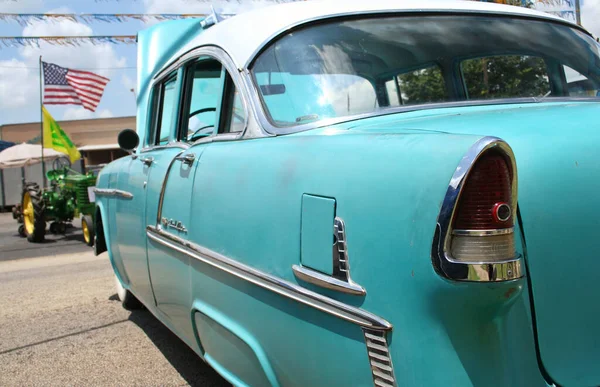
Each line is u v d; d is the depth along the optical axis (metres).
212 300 2.42
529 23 2.77
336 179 1.74
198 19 5.09
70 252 10.84
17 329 4.73
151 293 3.44
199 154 2.67
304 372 1.89
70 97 16.59
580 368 1.59
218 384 3.41
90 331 4.56
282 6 2.72
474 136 1.50
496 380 1.47
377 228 1.59
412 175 1.53
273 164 2.05
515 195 1.46
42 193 13.56
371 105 2.28
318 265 1.78
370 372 1.64
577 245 1.57
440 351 1.49
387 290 1.57
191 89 3.16
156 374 3.60
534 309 1.53
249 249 2.11
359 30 2.48
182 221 2.71
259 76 2.46
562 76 2.63
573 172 1.60
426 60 2.42
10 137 46.59
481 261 1.41
